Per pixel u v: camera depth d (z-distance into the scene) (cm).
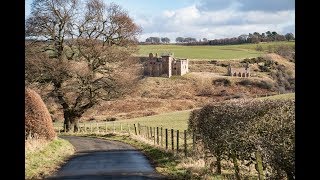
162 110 7175
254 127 1185
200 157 1875
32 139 2541
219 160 1502
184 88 8819
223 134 1343
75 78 4872
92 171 1814
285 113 1073
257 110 1270
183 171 1644
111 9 4997
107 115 6912
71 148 3027
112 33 4984
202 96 8350
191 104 7588
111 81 4922
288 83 8356
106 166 1983
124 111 7094
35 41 4738
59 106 5381
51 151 2523
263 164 1034
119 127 5197
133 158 2312
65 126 5112
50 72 4719
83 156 2511
